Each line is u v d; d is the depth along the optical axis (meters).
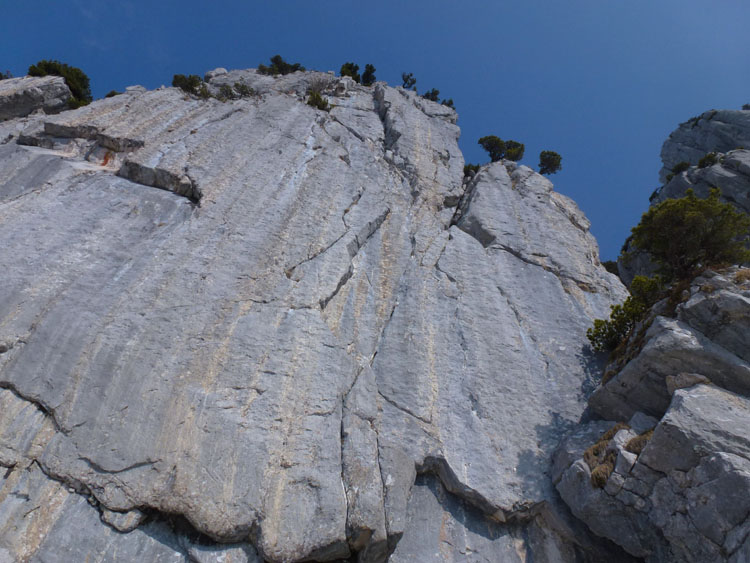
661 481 12.94
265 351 16.05
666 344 14.50
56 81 31.97
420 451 15.40
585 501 13.84
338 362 16.56
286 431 14.27
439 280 21.77
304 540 12.36
